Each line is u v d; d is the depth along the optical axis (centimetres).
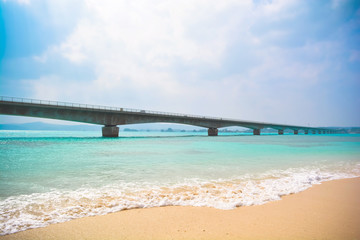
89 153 1906
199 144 3372
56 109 4253
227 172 1075
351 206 586
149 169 1140
